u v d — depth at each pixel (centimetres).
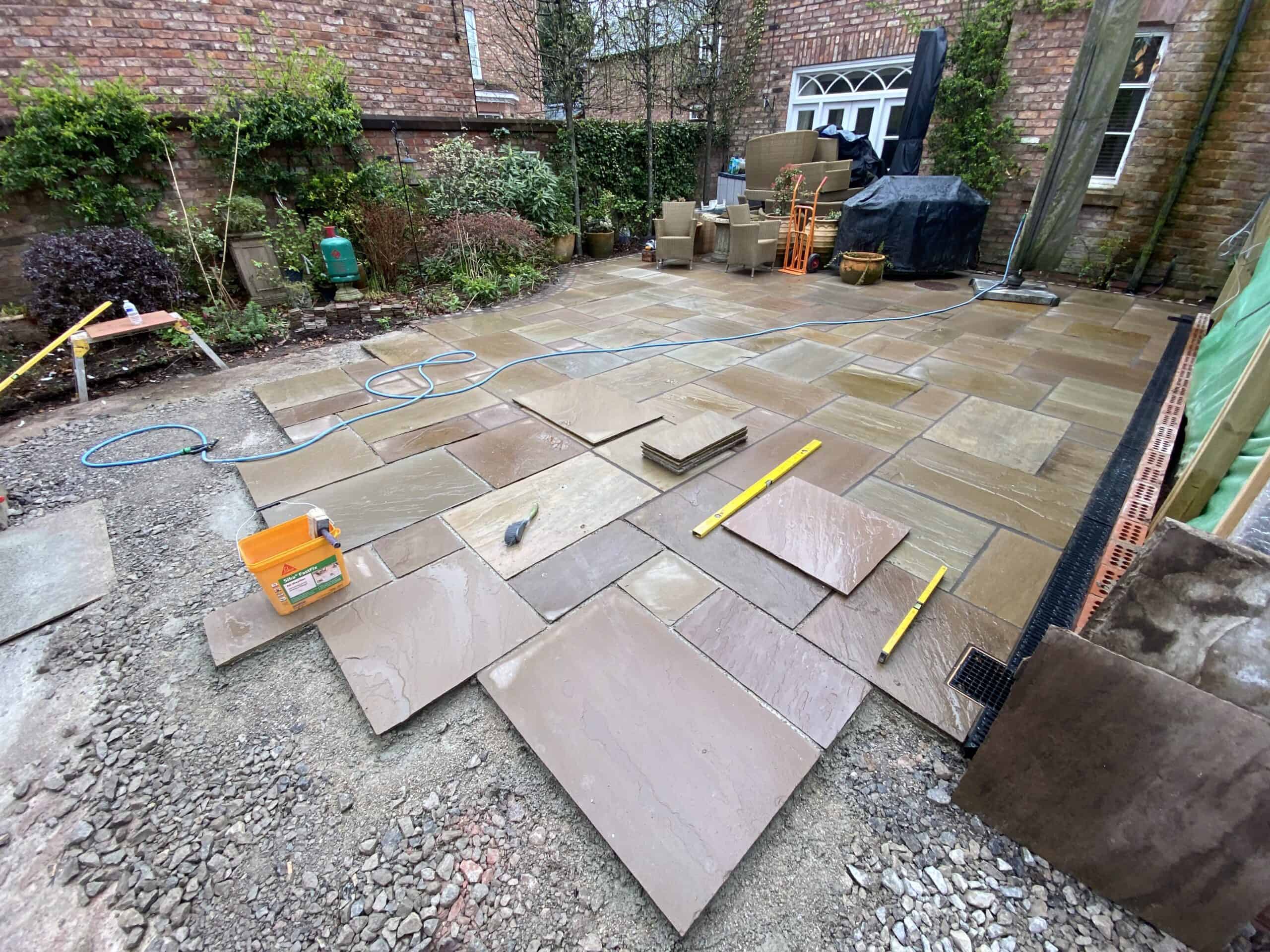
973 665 166
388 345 432
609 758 142
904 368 379
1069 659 105
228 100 501
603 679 163
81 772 145
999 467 265
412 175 609
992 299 534
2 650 178
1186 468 204
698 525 226
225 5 515
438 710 158
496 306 533
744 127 852
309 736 153
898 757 146
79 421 319
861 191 622
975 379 361
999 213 659
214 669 171
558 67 666
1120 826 110
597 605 188
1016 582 197
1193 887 106
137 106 455
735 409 322
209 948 114
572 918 118
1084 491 247
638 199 820
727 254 720
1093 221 591
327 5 568
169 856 129
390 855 129
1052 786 116
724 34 812
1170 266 553
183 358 404
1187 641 109
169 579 205
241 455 282
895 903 120
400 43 621
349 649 174
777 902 120
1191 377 347
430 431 301
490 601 190
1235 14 476
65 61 466
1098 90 457
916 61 614
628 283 616
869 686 161
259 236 509
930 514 233
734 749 145
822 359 394
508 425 307
